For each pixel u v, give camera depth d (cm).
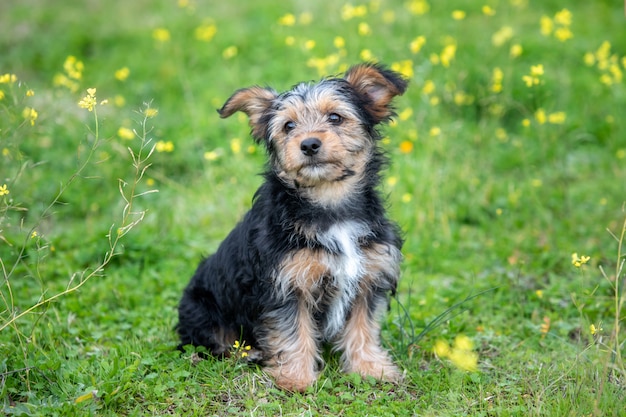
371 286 564
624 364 514
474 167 955
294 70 1182
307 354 557
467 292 704
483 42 1190
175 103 1159
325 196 555
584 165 1007
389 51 1118
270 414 501
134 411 489
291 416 497
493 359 591
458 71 1077
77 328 634
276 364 557
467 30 1248
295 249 533
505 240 820
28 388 511
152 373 543
